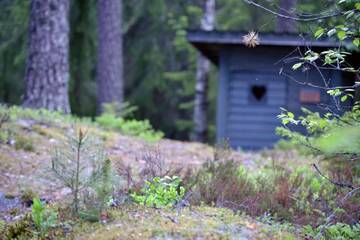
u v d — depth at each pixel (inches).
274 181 255.6
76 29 691.4
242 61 549.0
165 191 197.9
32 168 279.0
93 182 180.5
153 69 1007.6
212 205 206.8
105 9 756.0
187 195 204.8
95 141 211.2
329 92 175.9
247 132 557.3
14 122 362.9
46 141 339.3
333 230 184.5
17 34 644.7
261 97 556.7
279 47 539.5
